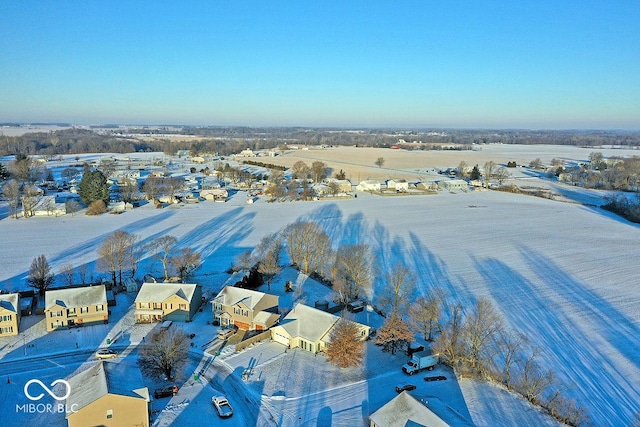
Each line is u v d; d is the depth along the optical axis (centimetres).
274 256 9756
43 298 8219
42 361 6266
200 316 7844
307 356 6544
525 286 9394
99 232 13062
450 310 8025
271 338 7056
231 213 16125
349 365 6247
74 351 6544
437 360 6316
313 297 8638
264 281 9275
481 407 5359
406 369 6075
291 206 17762
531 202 19525
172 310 7612
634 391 5812
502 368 6228
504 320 7731
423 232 13812
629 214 16462
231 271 9844
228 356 6488
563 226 15012
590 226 15088
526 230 14325
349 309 8088
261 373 6066
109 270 8906
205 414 5184
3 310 6894
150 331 7200
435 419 4519
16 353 6462
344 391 5669
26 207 15188
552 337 7194
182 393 5588
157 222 14462
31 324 7362
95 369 5278
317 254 9944
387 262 10781
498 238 13238
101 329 7244
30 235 12700
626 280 9850
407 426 4556
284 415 5181
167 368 5809
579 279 9875
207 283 9225
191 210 16612
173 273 9556
